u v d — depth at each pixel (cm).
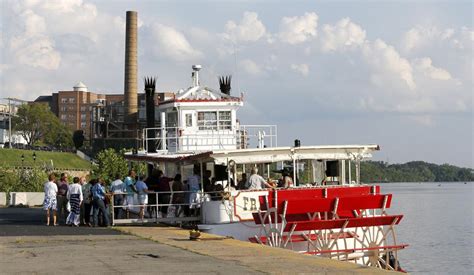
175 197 3203
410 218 10506
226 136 4016
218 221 2897
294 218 2972
